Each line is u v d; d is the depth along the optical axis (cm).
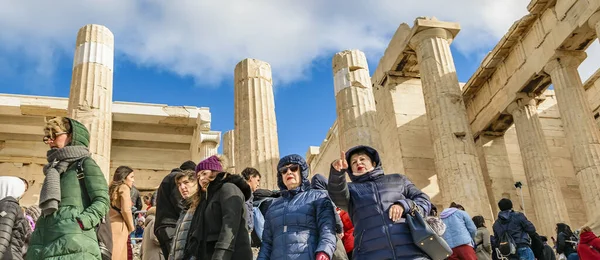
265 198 799
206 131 2355
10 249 573
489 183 2677
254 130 1756
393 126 2609
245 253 534
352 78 1959
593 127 2044
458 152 2072
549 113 2977
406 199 554
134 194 1126
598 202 1898
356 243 562
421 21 2352
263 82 1870
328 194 597
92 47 1756
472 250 848
